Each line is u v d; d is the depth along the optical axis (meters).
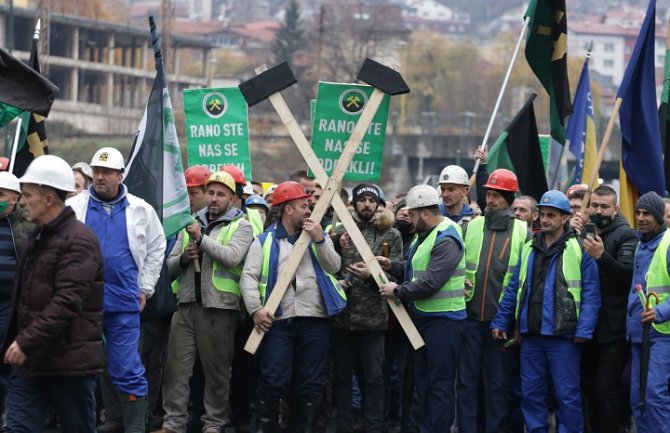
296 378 13.86
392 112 113.56
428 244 13.79
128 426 12.40
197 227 13.88
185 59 129.12
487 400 14.24
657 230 13.21
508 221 14.28
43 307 10.41
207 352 14.12
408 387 14.52
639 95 15.24
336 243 14.48
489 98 128.38
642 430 13.16
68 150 84.56
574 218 13.80
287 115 13.77
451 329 13.77
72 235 10.44
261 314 13.56
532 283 13.77
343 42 125.94
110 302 12.29
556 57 16.66
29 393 10.70
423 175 91.00
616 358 13.76
